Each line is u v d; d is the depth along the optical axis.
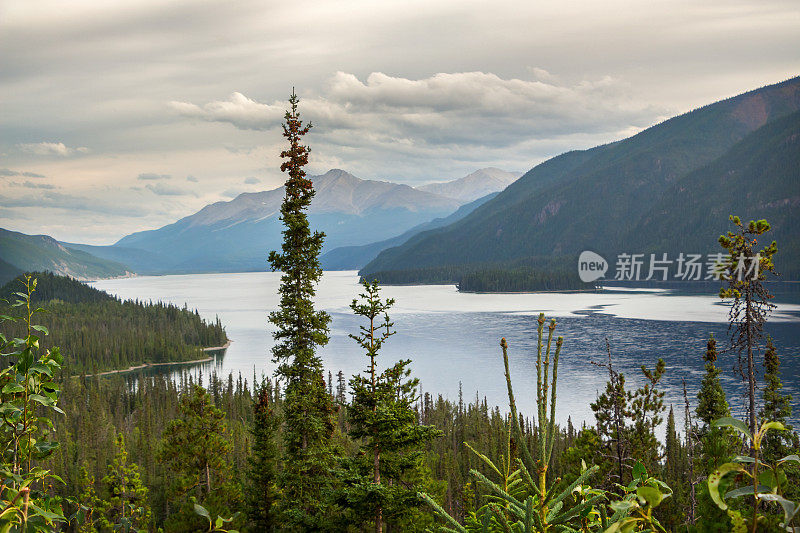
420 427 27.81
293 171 35.91
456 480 69.50
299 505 32.66
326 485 32.56
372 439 28.00
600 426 36.19
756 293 21.31
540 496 4.25
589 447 34.53
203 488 46.59
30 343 4.84
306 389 34.62
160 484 78.31
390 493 25.45
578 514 4.16
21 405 4.70
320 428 33.47
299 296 35.47
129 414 195.75
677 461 60.41
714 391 42.59
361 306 28.89
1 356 4.82
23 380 4.70
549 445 4.27
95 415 161.88
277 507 35.69
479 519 4.61
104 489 54.12
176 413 177.88
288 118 35.97
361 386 28.34
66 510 54.81
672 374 197.50
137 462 111.38
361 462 27.97
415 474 28.94
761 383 116.88
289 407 34.09
